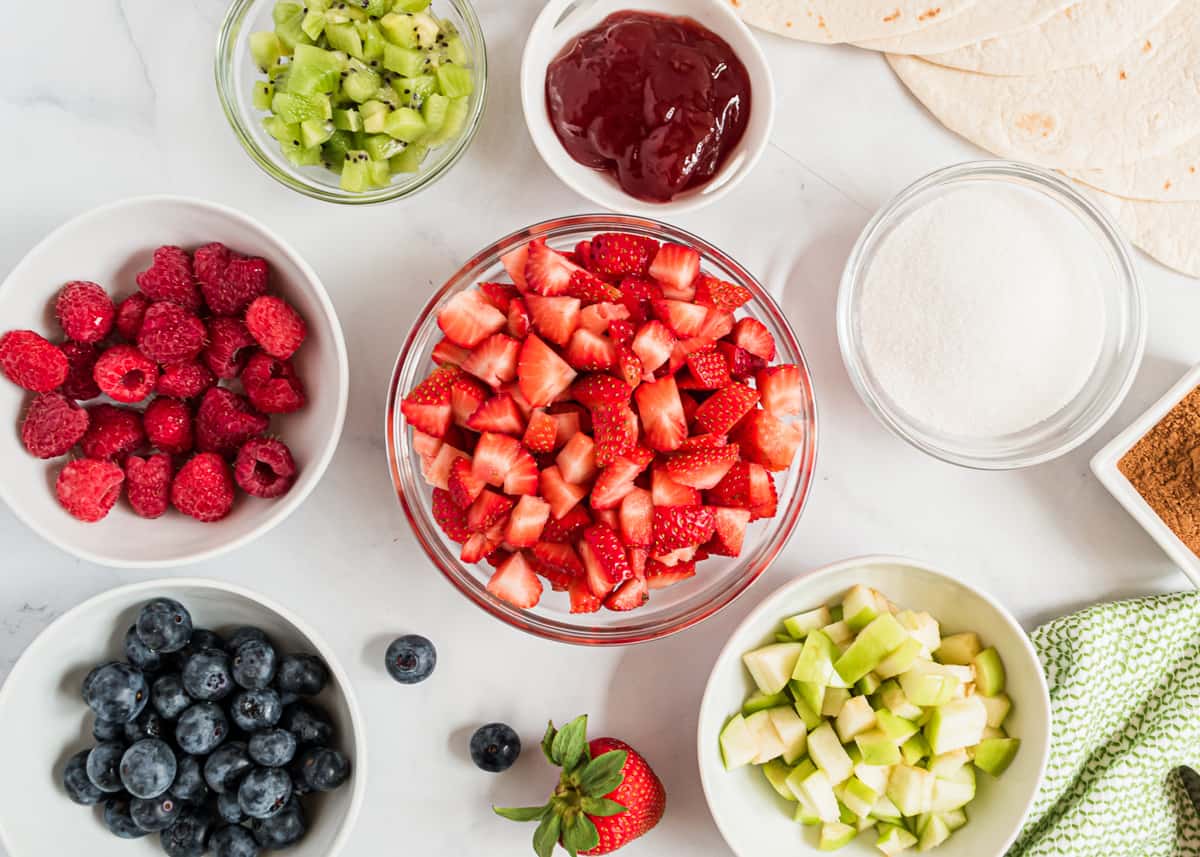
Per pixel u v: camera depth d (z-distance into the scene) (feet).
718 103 1.77
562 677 1.90
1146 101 1.83
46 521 1.71
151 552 1.74
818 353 1.90
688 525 1.70
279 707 1.77
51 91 1.83
